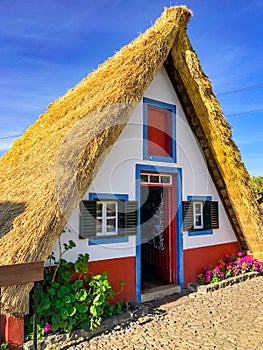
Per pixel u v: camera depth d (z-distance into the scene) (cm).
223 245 938
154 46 721
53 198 496
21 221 503
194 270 845
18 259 443
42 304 506
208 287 782
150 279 853
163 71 841
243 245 990
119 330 556
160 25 793
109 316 588
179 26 771
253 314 630
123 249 699
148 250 934
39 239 461
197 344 506
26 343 472
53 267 586
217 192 940
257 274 912
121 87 639
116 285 677
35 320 452
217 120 805
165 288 770
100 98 666
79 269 586
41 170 611
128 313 607
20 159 807
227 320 602
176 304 696
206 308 668
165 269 853
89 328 533
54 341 491
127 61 749
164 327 572
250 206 843
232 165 827
